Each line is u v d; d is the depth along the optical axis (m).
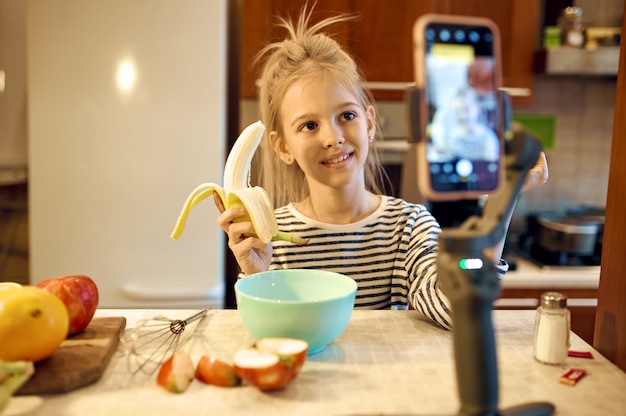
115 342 0.75
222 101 1.78
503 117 0.53
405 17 1.89
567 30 1.97
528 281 1.85
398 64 1.91
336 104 1.00
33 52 1.72
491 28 0.53
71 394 0.63
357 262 1.09
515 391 0.65
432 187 0.51
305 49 1.07
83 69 1.74
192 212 1.81
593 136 2.28
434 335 0.81
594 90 2.25
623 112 0.75
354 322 0.86
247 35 1.86
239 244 0.88
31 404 0.61
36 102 1.74
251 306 0.71
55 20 1.71
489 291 0.52
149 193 1.80
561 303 0.72
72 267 1.82
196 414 0.59
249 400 0.62
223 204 0.92
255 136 0.88
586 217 2.07
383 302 1.09
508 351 0.76
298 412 0.60
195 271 1.84
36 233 1.80
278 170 1.20
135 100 1.76
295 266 1.10
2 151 2.03
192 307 1.84
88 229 1.80
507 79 1.97
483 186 0.53
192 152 1.79
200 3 1.73
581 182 2.30
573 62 1.90
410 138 0.51
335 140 0.98
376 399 0.62
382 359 0.73
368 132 1.13
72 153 1.77
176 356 0.66
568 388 0.66
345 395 0.63
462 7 1.92
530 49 1.96
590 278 1.86
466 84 0.52
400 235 1.10
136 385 0.65
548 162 2.28
